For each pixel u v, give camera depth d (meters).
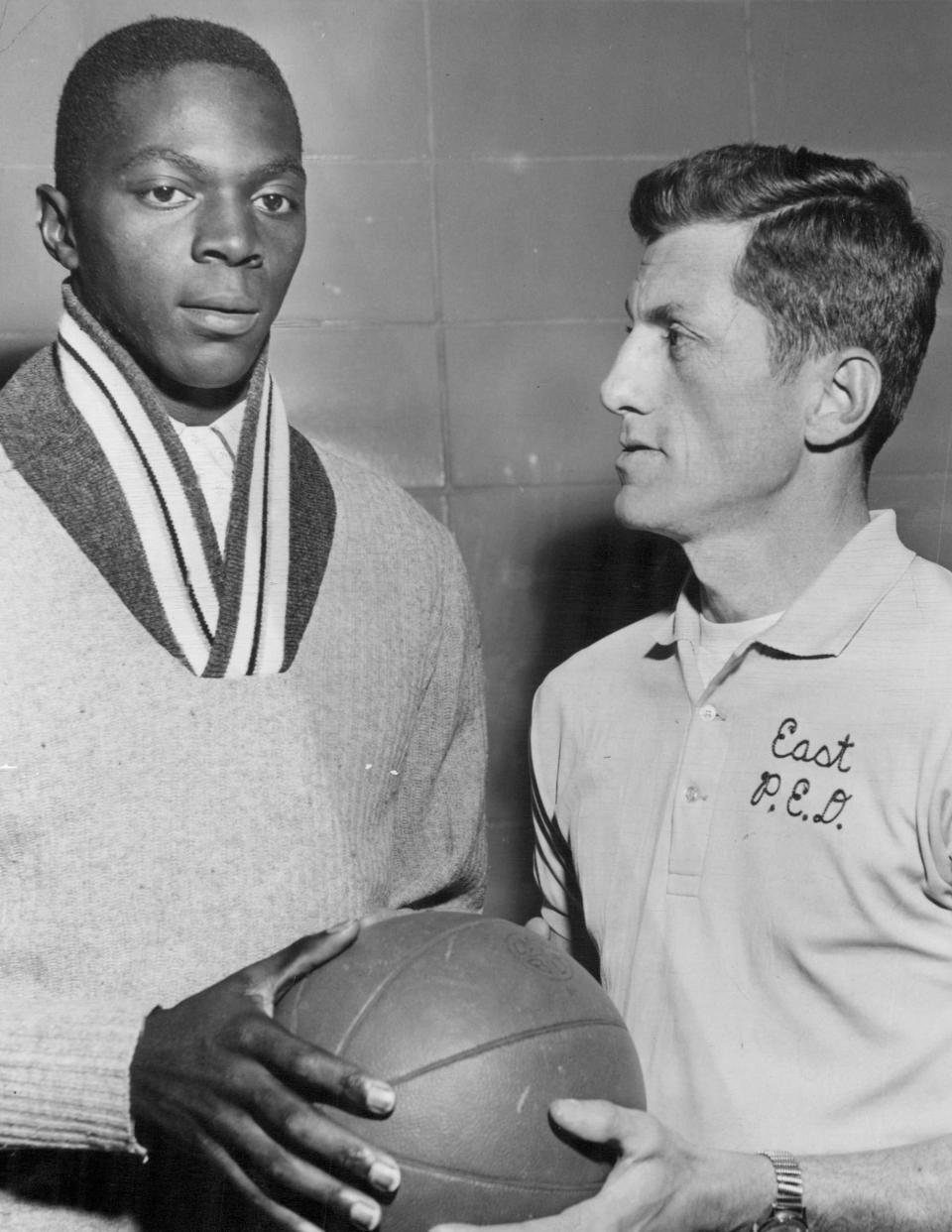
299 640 1.33
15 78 2.62
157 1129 1.08
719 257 1.27
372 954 1.06
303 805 1.28
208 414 1.36
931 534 2.79
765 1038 1.26
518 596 2.81
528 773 2.80
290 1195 1.02
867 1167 1.17
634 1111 1.06
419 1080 1.00
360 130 2.76
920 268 1.31
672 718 1.37
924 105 2.86
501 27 2.78
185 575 1.28
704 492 1.29
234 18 2.71
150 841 1.23
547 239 2.80
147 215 1.23
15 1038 1.11
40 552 1.25
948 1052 1.22
